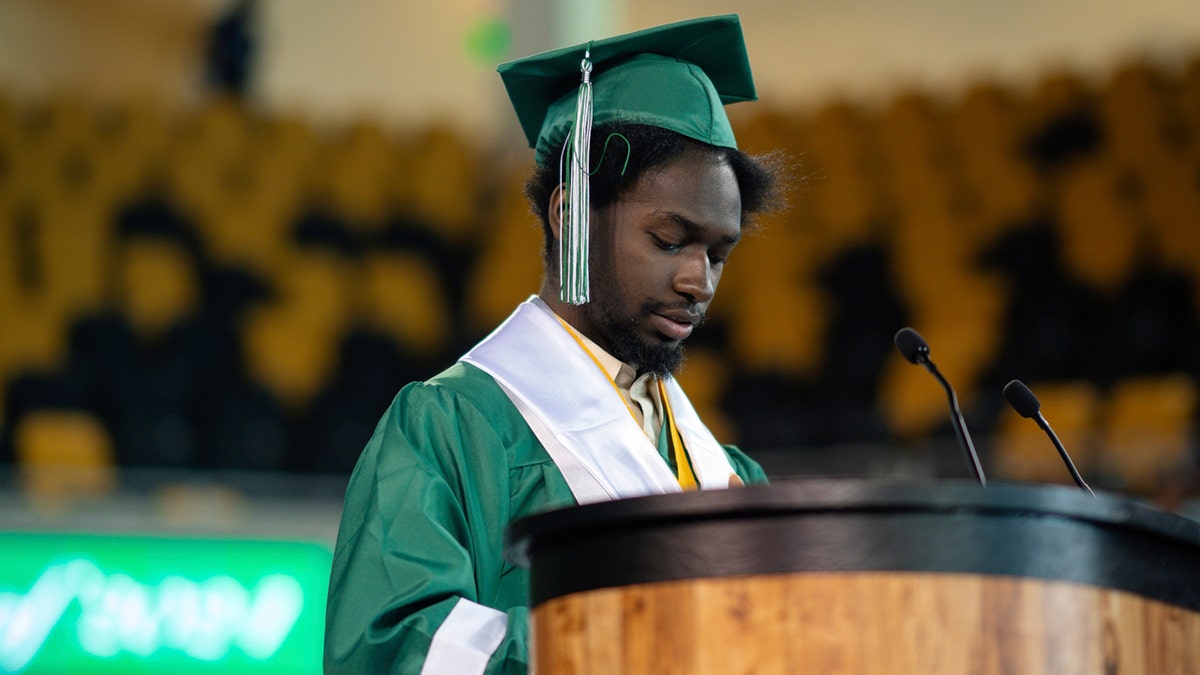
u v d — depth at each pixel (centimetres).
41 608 821
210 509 886
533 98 313
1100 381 1073
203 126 1370
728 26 299
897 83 1400
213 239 1273
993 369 1108
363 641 234
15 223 1264
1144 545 183
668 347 288
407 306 1277
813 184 1283
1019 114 1260
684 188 279
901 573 171
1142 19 1327
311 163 1359
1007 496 172
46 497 845
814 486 172
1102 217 1152
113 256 1229
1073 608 174
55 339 1156
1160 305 1085
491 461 268
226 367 1184
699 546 176
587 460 272
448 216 1354
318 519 912
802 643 170
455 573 243
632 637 178
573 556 187
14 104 1368
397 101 1522
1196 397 987
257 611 845
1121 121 1205
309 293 1253
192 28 1514
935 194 1241
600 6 1313
